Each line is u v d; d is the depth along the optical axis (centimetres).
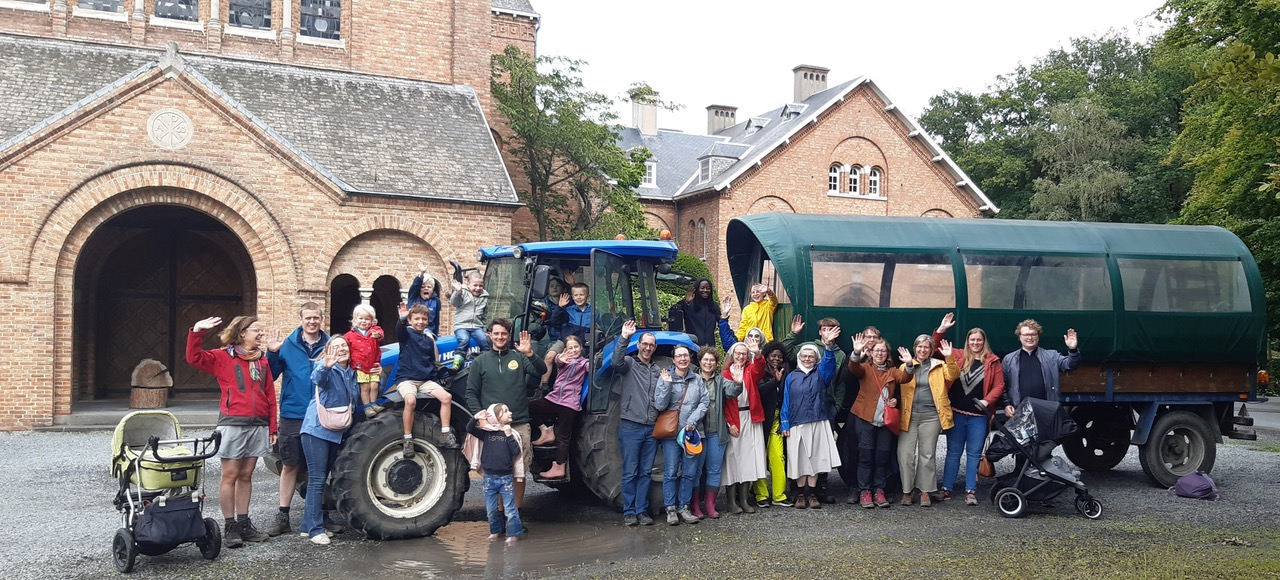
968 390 1024
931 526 925
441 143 2155
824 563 778
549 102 2536
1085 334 1163
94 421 1750
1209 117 2294
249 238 1842
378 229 1930
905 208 3759
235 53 2308
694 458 928
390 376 943
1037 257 1168
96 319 2117
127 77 1733
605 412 944
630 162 2780
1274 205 2020
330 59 2367
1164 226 1260
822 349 1020
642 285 1024
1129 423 1251
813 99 4088
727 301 1152
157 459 743
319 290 1875
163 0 2286
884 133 3753
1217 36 1889
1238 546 847
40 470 1258
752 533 890
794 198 3678
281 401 870
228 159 1809
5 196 1664
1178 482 1135
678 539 865
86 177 1712
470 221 2003
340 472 829
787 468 1011
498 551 817
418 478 864
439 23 2458
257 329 836
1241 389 1226
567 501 1056
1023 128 4825
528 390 938
